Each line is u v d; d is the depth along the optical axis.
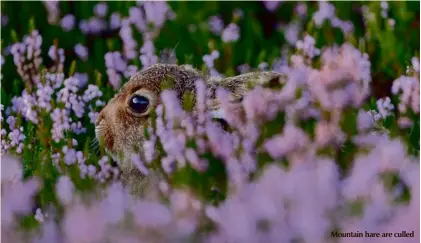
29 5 14.28
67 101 10.60
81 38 13.77
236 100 9.16
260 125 8.70
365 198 7.34
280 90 9.20
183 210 7.56
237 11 14.51
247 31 13.67
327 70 9.15
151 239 7.10
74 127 10.49
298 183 7.21
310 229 6.98
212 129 8.59
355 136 8.55
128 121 9.59
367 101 11.15
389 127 10.20
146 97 9.50
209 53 12.66
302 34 13.26
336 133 8.55
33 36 11.84
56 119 10.08
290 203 7.12
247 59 12.41
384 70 12.00
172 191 8.41
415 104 10.31
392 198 7.40
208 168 8.45
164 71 9.67
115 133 9.70
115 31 14.05
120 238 7.04
